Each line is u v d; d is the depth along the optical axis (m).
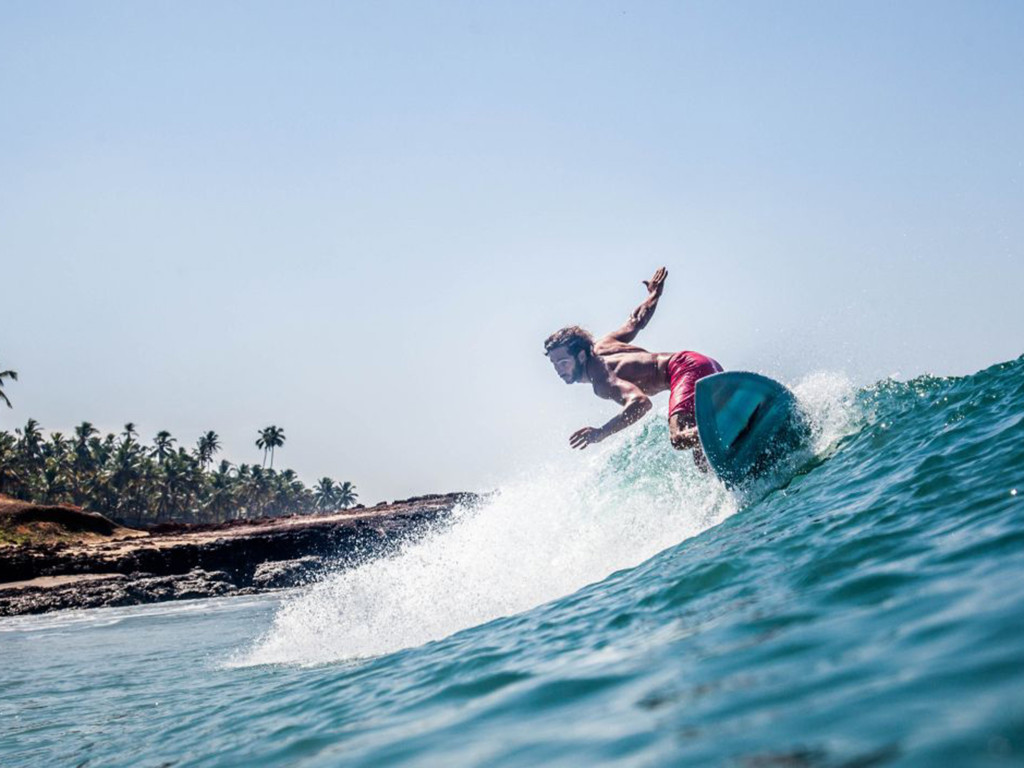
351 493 149.12
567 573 8.41
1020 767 1.67
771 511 7.40
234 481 118.44
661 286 9.55
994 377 8.54
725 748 2.17
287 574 33.56
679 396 8.77
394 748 3.09
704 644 3.48
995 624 2.63
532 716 3.04
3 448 80.19
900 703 2.18
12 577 31.80
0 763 5.54
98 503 98.50
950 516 4.88
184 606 25.77
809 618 3.43
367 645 8.52
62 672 10.86
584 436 8.66
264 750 3.93
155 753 4.80
